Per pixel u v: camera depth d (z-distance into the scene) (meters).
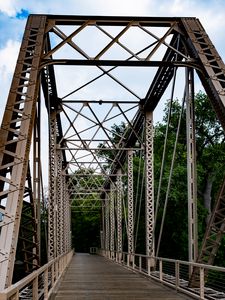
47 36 15.06
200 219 35.16
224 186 11.79
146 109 22.91
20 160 10.02
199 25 14.71
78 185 50.03
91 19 14.66
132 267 26.00
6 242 8.39
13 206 9.08
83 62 13.95
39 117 14.00
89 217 82.44
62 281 18.09
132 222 29.72
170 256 37.84
